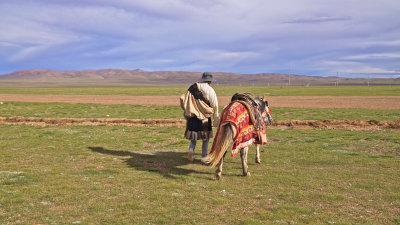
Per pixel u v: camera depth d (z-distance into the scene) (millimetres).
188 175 7898
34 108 31328
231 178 7578
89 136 14523
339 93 65938
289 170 8320
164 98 49906
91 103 38875
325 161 9406
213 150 7215
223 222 4867
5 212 5199
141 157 10164
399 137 13430
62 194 6184
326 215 5164
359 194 6285
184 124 18922
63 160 9586
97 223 4789
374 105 34531
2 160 9445
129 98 50094
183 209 5426
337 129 16312
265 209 5457
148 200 5898
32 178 7312
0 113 25859
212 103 8984
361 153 10562
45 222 4797
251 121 7625
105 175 7738
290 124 18000
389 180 7305
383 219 5000
